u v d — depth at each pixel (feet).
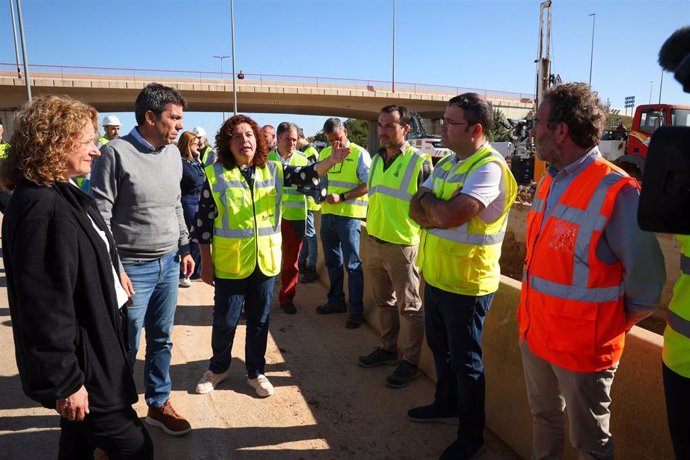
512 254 30.25
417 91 129.29
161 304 9.71
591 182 6.08
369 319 15.64
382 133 11.87
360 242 15.71
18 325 5.39
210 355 13.39
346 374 12.42
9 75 92.99
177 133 9.18
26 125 5.43
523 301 7.12
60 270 5.32
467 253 8.35
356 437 9.75
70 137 5.56
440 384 10.05
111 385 5.97
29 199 5.33
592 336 6.13
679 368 5.22
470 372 8.71
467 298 8.52
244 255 10.64
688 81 3.73
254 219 10.66
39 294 5.21
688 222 3.63
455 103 8.45
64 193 5.71
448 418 10.16
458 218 7.91
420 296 12.48
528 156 57.16
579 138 6.20
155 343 9.79
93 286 5.78
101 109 114.11
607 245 5.99
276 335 14.84
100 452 8.58
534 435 7.46
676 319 5.30
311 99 118.73
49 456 9.04
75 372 5.42
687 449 5.28
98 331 5.84
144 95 8.83
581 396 6.36
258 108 126.52
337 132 15.75
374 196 12.16
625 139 44.52
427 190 9.18
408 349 11.80
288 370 12.60
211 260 10.97
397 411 10.71
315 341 14.43
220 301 11.10
